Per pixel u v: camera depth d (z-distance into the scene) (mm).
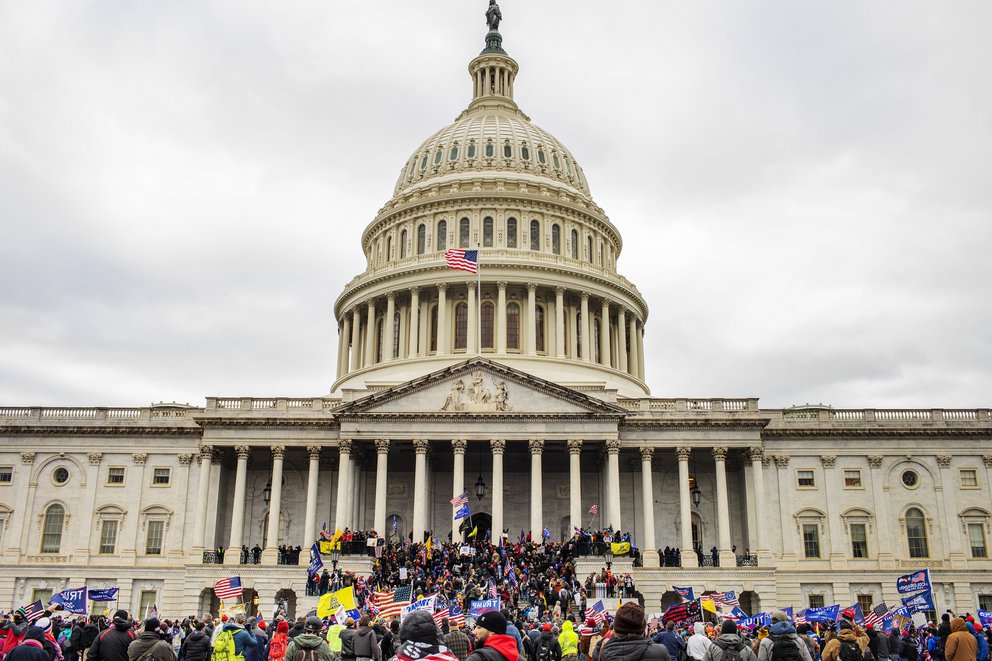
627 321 102000
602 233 105062
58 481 78312
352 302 99000
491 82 117688
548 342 93500
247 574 69500
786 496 75938
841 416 78312
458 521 70312
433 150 107875
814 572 73688
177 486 77625
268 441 75375
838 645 20469
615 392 76562
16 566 75625
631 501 76812
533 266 93000
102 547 76625
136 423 78750
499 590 52531
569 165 109000
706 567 69688
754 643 22688
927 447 76688
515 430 72375
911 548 75000
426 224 100188
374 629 25547
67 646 28219
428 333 94000
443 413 72438
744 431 74438
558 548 67125
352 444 73250
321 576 61219
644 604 67062
